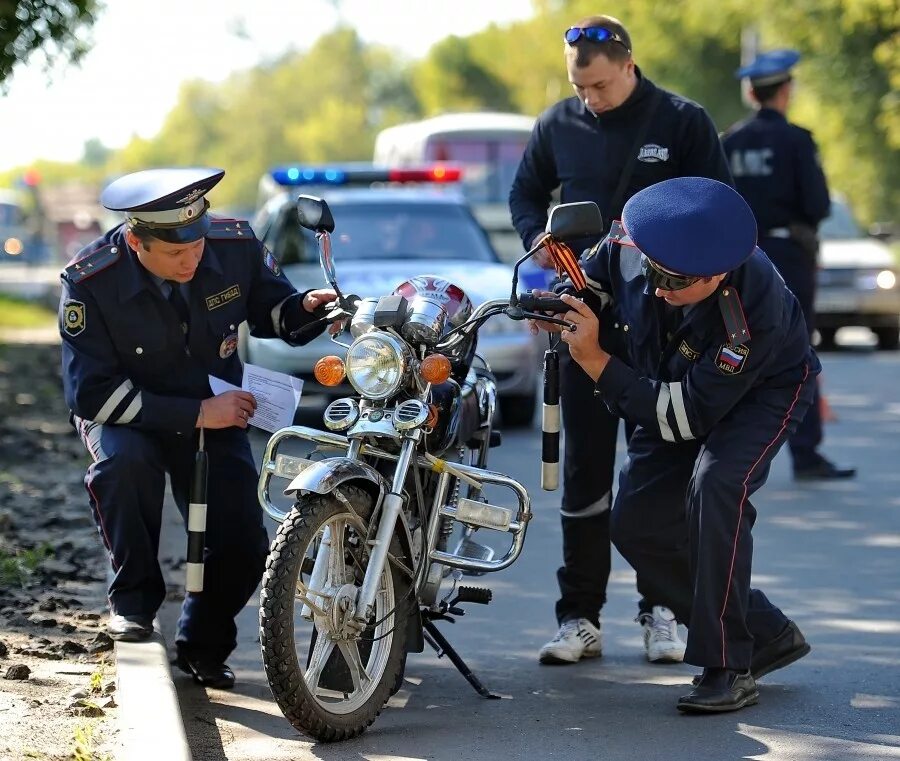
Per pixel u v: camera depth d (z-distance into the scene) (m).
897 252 100.19
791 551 23.98
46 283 106.94
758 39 109.50
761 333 14.97
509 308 15.48
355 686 14.86
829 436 36.59
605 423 17.67
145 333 16.11
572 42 17.84
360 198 38.94
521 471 31.30
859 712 15.78
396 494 14.80
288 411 16.23
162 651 15.91
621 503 16.44
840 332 71.19
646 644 18.08
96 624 18.03
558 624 18.48
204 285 16.30
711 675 15.69
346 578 14.98
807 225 29.16
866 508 27.42
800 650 16.41
